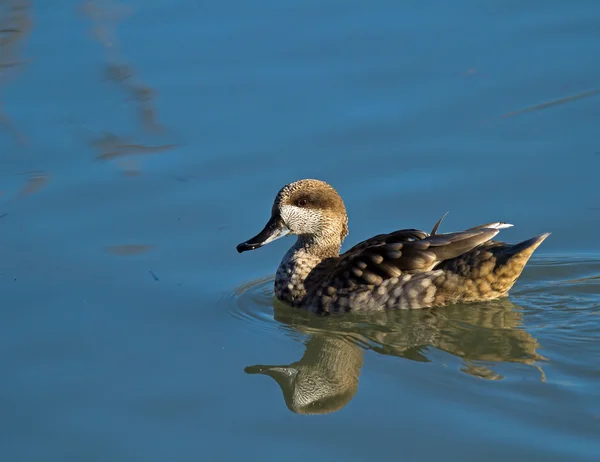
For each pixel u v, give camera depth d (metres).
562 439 10.60
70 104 19.03
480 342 12.95
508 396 11.45
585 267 14.84
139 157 17.62
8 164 17.53
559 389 11.55
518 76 19.31
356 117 18.42
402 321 13.65
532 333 13.05
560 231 15.67
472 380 11.87
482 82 19.17
